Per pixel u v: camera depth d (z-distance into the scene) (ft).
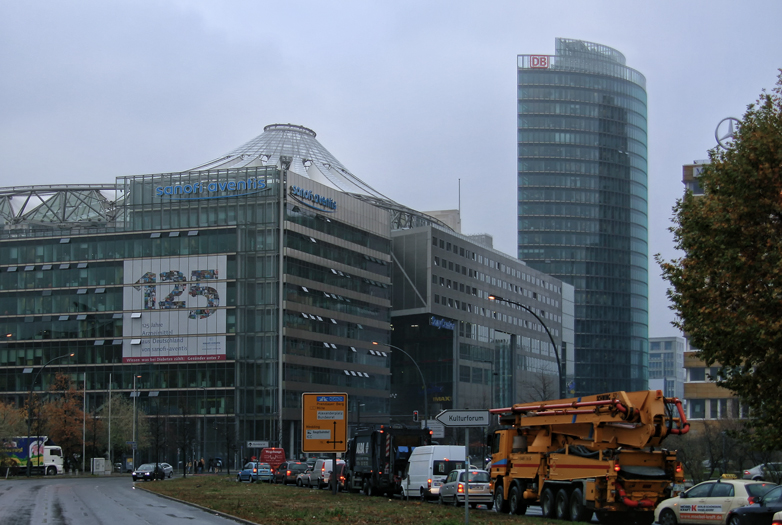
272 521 100.17
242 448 388.78
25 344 421.18
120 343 409.69
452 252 493.77
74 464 384.47
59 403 383.04
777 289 80.53
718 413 295.69
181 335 402.72
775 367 81.82
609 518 104.83
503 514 113.19
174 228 411.75
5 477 303.48
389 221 479.82
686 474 208.54
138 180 419.13
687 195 100.01
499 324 537.65
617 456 99.50
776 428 85.46
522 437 121.70
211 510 122.31
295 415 394.93
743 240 83.92
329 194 433.07
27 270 426.92
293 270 402.93
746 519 83.41
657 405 98.73
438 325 473.26
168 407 398.01
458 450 146.30
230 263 401.29
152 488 200.75
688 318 92.89
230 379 393.91
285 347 393.29
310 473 207.51
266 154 503.20
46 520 108.78
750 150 85.15
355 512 112.47
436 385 479.41
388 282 473.26
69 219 460.14
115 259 416.46
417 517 103.50
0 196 468.75
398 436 164.04
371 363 450.71
